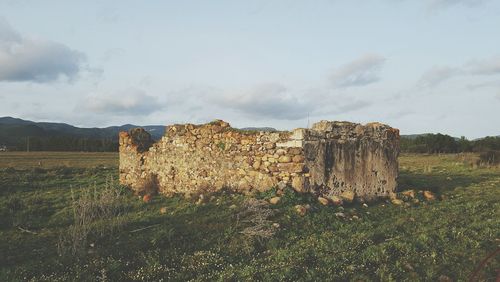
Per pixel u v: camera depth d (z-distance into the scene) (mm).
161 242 10609
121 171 22266
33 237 11977
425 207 14922
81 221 12234
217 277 8773
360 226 12141
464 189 18891
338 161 15500
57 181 22344
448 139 64375
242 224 11773
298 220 12281
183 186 18625
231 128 17266
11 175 22656
